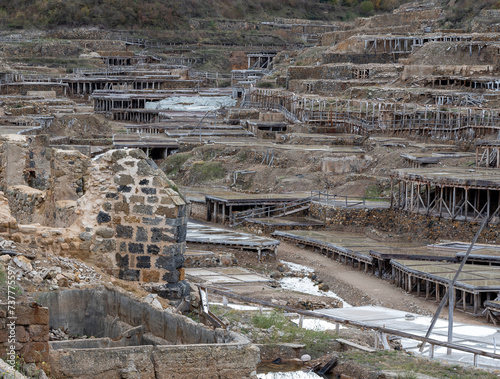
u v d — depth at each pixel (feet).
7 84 454.40
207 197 238.27
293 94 391.45
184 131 357.00
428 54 400.26
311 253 197.77
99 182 69.31
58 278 60.59
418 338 69.67
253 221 222.89
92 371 47.14
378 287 164.66
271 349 64.64
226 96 478.59
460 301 151.12
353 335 75.87
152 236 68.08
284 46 655.76
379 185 256.93
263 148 295.28
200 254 162.50
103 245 68.44
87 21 642.63
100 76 513.86
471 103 331.57
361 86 396.57
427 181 204.64
